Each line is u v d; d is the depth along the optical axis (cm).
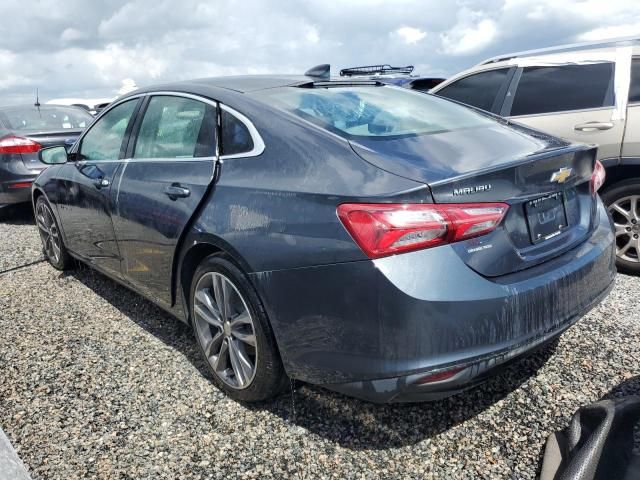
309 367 217
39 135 649
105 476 214
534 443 222
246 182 236
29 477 196
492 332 194
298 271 208
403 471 211
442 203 192
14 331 348
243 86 283
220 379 262
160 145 304
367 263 191
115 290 412
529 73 443
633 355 282
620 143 390
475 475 207
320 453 222
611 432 196
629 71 394
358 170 206
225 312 250
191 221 258
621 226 398
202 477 212
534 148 239
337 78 328
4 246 564
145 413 253
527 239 217
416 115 271
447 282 189
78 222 387
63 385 280
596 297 239
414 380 191
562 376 266
